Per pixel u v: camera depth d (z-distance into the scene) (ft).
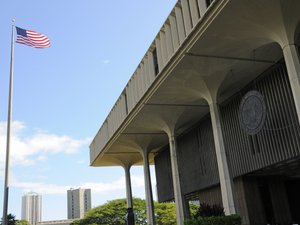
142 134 101.09
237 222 55.36
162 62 68.59
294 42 47.42
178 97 75.36
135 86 85.10
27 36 69.92
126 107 94.63
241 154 71.51
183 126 94.68
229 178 66.13
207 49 56.18
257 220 72.69
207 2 53.47
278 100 61.21
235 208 64.69
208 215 57.98
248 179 75.56
